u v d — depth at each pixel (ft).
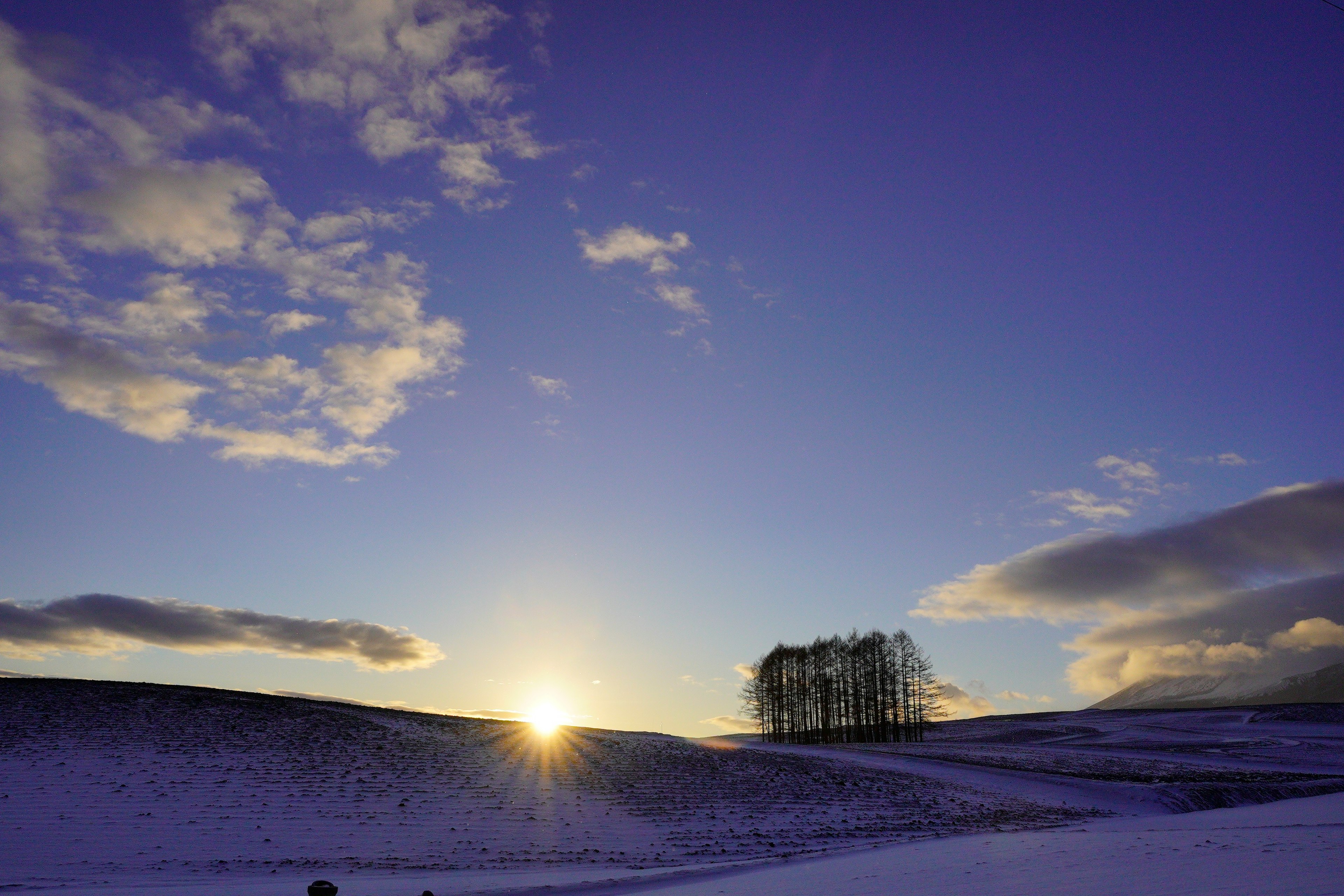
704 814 154.92
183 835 120.16
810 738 401.90
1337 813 118.52
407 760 186.19
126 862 107.04
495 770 183.62
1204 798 185.26
